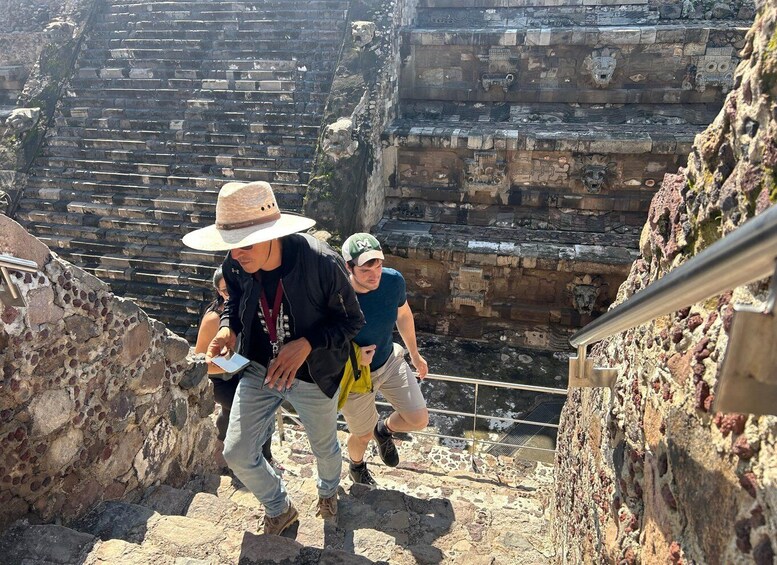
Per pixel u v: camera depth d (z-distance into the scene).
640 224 9.38
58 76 11.32
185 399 3.36
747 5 9.51
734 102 1.49
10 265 1.84
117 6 12.20
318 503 2.87
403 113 10.70
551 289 9.02
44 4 12.36
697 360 1.43
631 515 1.86
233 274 2.42
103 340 2.58
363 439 3.50
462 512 3.34
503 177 9.59
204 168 9.90
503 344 9.20
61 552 2.19
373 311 3.07
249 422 2.35
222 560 2.33
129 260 9.20
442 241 9.10
